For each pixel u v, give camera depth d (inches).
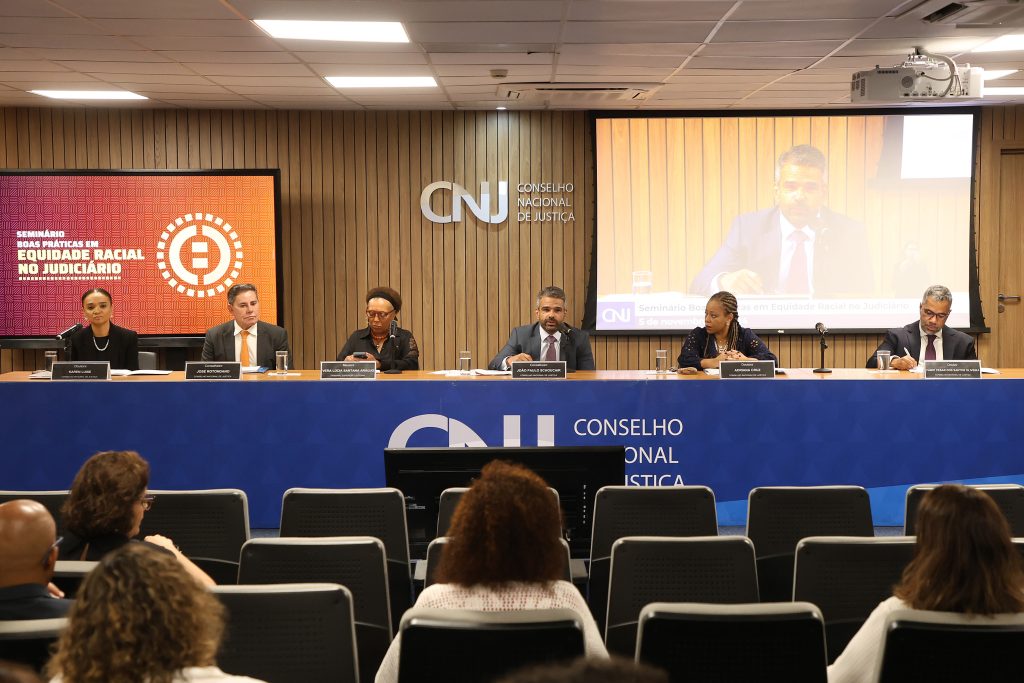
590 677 28.9
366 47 245.8
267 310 341.4
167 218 336.8
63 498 130.3
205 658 54.8
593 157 352.2
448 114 353.7
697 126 350.3
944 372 218.4
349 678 81.5
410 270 358.3
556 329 244.5
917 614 71.5
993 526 73.1
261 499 219.0
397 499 123.9
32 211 333.7
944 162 349.4
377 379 217.8
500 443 217.6
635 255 354.0
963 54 258.1
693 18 217.2
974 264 350.6
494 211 357.7
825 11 210.5
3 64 267.3
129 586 52.9
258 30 227.9
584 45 244.8
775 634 71.9
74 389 216.5
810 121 349.4
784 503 128.6
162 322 339.3
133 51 250.5
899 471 217.0
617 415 217.2
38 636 70.1
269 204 338.6
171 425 217.5
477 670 71.0
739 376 218.8
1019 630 69.9
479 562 76.8
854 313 353.4
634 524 124.6
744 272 354.0
